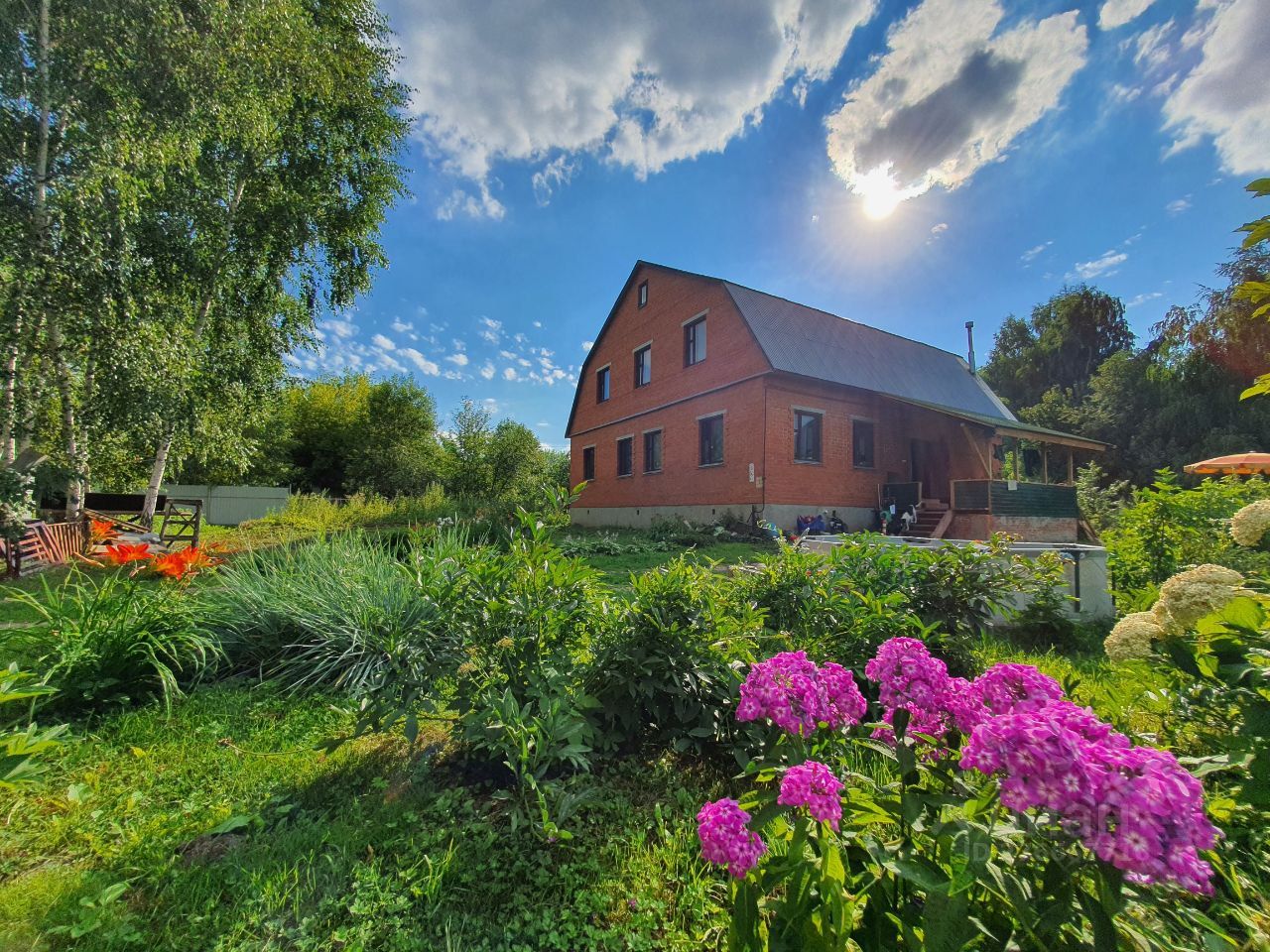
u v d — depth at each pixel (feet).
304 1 35.55
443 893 5.71
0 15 24.72
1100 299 102.63
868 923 3.88
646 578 9.12
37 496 26.81
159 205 31.17
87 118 26.48
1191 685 6.32
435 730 9.68
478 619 8.30
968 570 11.66
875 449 50.01
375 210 43.06
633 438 61.16
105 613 10.81
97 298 27.22
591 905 5.59
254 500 70.90
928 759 4.77
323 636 12.31
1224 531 15.07
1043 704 4.16
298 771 8.30
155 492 35.04
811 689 5.00
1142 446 69.26
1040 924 3.24
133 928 5.08
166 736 9.25
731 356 47.06
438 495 55.77
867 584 11.44
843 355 50.93
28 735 6.98
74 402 31.01
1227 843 4.94
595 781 7.93
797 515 44.60
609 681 8.27
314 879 5.82
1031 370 104.99
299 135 38.32
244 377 36.99
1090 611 16.44
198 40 28.12
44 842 6.47
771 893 4.85
